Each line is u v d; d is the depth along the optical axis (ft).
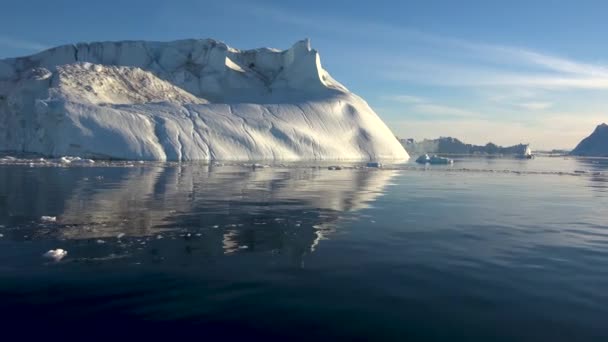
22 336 15.24
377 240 29.58
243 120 206.28
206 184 67.21
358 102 280.72
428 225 35.53
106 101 195.00
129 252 25.31
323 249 26.84
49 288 19.44
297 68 293.64
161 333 15.52
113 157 151.33
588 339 15.52
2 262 23.04
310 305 18.06
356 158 228.22
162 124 174.50
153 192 54.70
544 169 150.41
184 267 22.65
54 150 157.07
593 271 23.08
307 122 231.91
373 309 17.78
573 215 42.80
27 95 191.11
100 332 15.55
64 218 35.55
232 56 309.01
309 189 62.64
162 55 294.25
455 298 19.06
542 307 18.21
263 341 15.07
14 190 54.08
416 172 114.21
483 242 29.55
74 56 283.59
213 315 16.99
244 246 27.22
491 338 15.49
